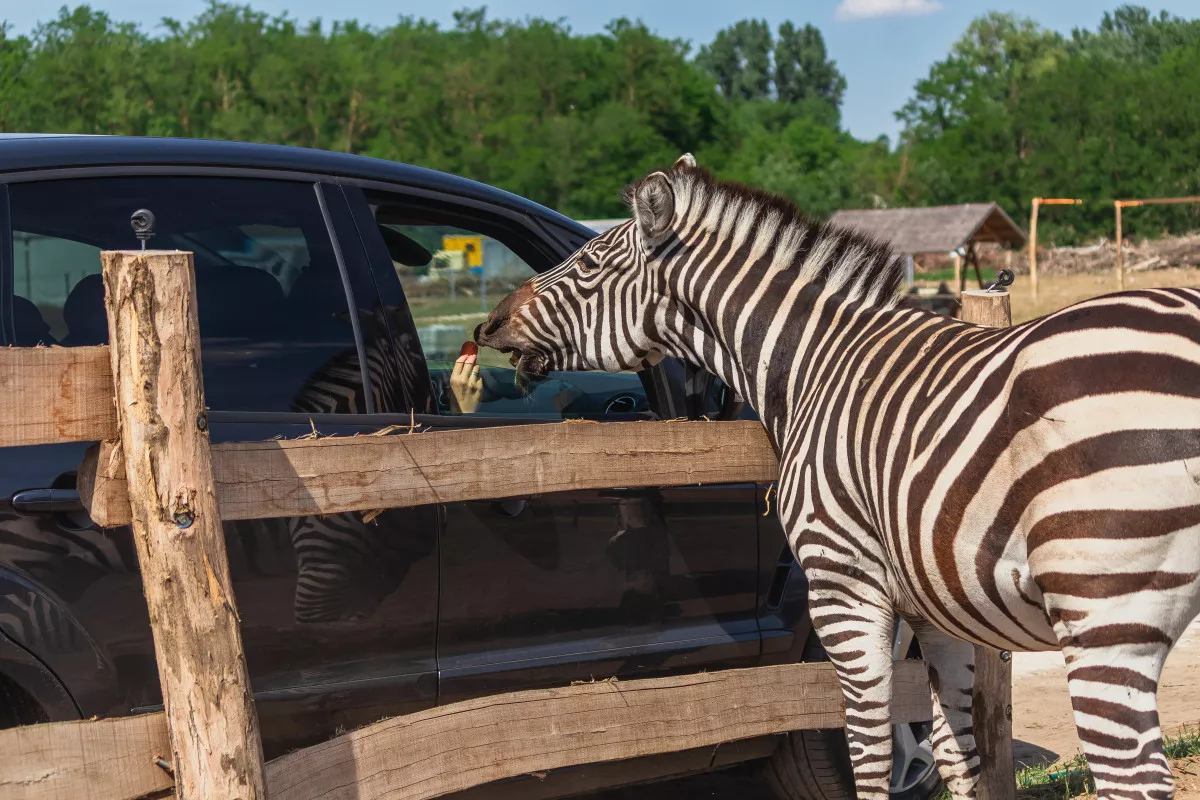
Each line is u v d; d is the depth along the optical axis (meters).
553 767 2.72
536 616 3.04
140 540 2.00
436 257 3.55
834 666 2.92
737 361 3.11
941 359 2.50
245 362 2.71
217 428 2.59
